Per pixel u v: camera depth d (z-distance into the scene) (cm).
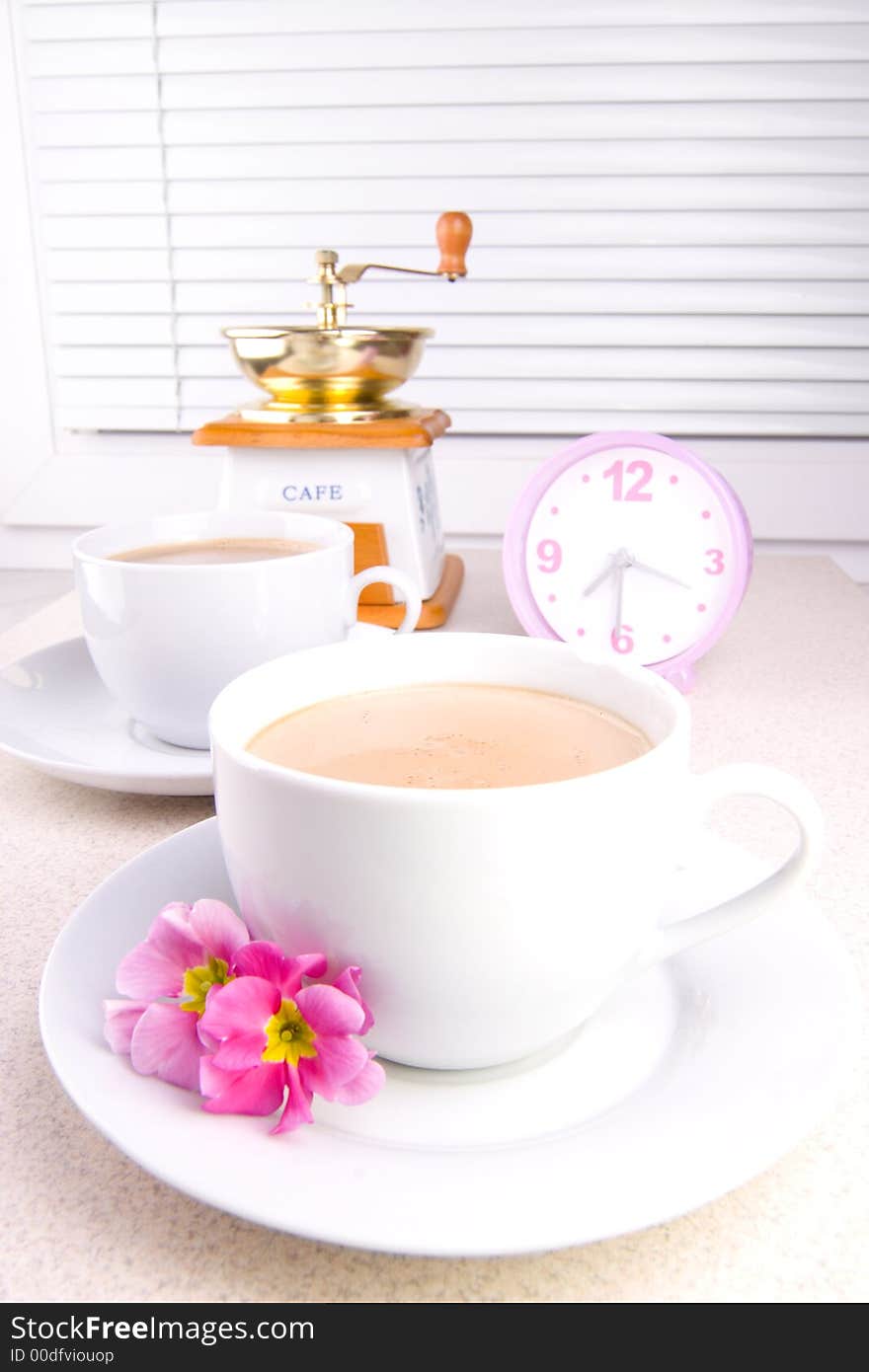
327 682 48
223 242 127
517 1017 39
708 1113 37
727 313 124
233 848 41
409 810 35
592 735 46
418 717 47
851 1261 36
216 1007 37
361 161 123
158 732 61
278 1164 34
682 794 41
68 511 138
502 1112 39
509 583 72
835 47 114
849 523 130
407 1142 37
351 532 62
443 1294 35
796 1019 42
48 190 126
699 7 115
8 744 58
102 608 57
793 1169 40
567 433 132
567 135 120
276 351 74
